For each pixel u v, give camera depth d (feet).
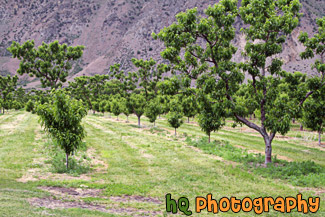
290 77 65.41
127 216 29.40
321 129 98.22
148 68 166.71
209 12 57.88
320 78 59.57
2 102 244.01
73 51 162.09
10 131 103.86
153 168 57.26
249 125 63.10
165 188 42.73
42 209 27.94
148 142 91.40
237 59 433.48
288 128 57.36
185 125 156.15
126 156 69.31
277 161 64.69
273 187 44.55
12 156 62.08
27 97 393.09
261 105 62.54
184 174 51.93
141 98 151.33
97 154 71.56
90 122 156.35
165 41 61.52
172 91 61.93
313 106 61.36
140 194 39.27
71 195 36.81
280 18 57.72
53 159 59.82
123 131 120.57
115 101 190.19
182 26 59.06
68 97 53.62
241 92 139.03
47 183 42.42
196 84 61.26
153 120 144.46
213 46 61.98
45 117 51.85
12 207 26.71
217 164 61.26
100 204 33.78
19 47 147.43
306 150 87.76
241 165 60.85
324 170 55.98
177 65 62.18
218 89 59.72
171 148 80.79
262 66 60.34
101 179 47.75
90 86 285.64
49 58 157.79
